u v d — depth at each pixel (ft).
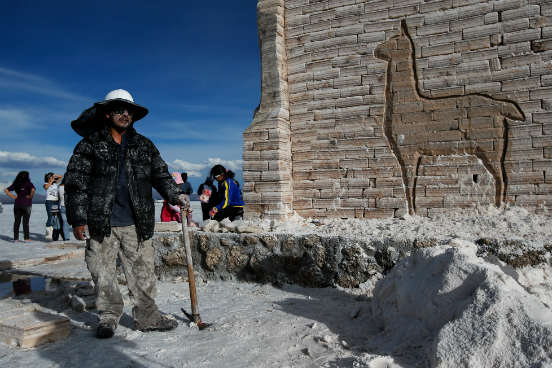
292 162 18.54
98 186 10.03
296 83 18.56
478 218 14.10
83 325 10.97
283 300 13.08
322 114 17.93
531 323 6.91
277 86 18.30
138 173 10.55
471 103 15.24
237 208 20.39
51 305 13.35
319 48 18.06
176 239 17.08
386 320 9.77
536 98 14.29
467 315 7.61
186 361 8.34
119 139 10.62
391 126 16.58
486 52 15.10
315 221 17.43
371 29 17.03
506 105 14.70
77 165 9.86
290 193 18.24
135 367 8.11
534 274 10.30
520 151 14.44
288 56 18.78
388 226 14.82
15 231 31.58
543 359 6.38
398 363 7.63
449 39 15.66
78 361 8.45
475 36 15.28
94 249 10.13
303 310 11.79
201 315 11.79
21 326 9.36
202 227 17.29
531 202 14.20
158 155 11.34
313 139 18.08
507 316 7.18
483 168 14.99
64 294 14.19
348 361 8.02
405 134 16.29
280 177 17.53
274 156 17.66
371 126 16.98
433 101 15.87
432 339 8.18
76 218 9.64
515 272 10.02
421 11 16.16
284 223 16.78
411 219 15.60
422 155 16.02
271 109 18.37
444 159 15.60
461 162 15.33
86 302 12.72
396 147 16.48
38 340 9.41
